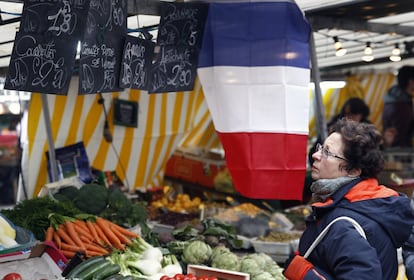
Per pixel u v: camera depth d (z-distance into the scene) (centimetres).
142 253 369
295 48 370
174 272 354
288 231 524
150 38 349
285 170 368
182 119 720
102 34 304
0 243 314
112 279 313
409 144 761
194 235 443
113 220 433
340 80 818
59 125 591
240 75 368
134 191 642
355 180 262
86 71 293
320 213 260
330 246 246
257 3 366
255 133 367
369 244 242
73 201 435
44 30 274
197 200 655
